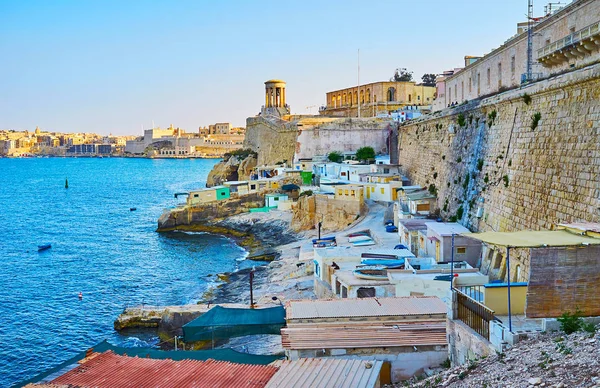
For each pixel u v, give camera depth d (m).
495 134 46.59
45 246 87.12
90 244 90.06
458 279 32.09
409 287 33.62
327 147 119.00
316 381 21.08
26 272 71.38
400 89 142.00
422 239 49.38
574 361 16.59
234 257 75.12
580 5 42.91
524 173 38.84
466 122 55.78
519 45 55.00
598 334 18.17
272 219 90.88
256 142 155.25
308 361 23.17
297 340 25.36
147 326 46.41
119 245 88.06
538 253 20.50
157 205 145.00
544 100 37.88
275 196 99.94
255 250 77.62
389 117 124.00
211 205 99.88
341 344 24.98
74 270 71.94
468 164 52.66
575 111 33.34
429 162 69.31
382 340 25.14
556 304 20.61
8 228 110.19
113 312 53.28
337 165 98.44
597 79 31.12
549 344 18.66
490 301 23.56
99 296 59.12
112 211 134.25
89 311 53.88
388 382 24.83
